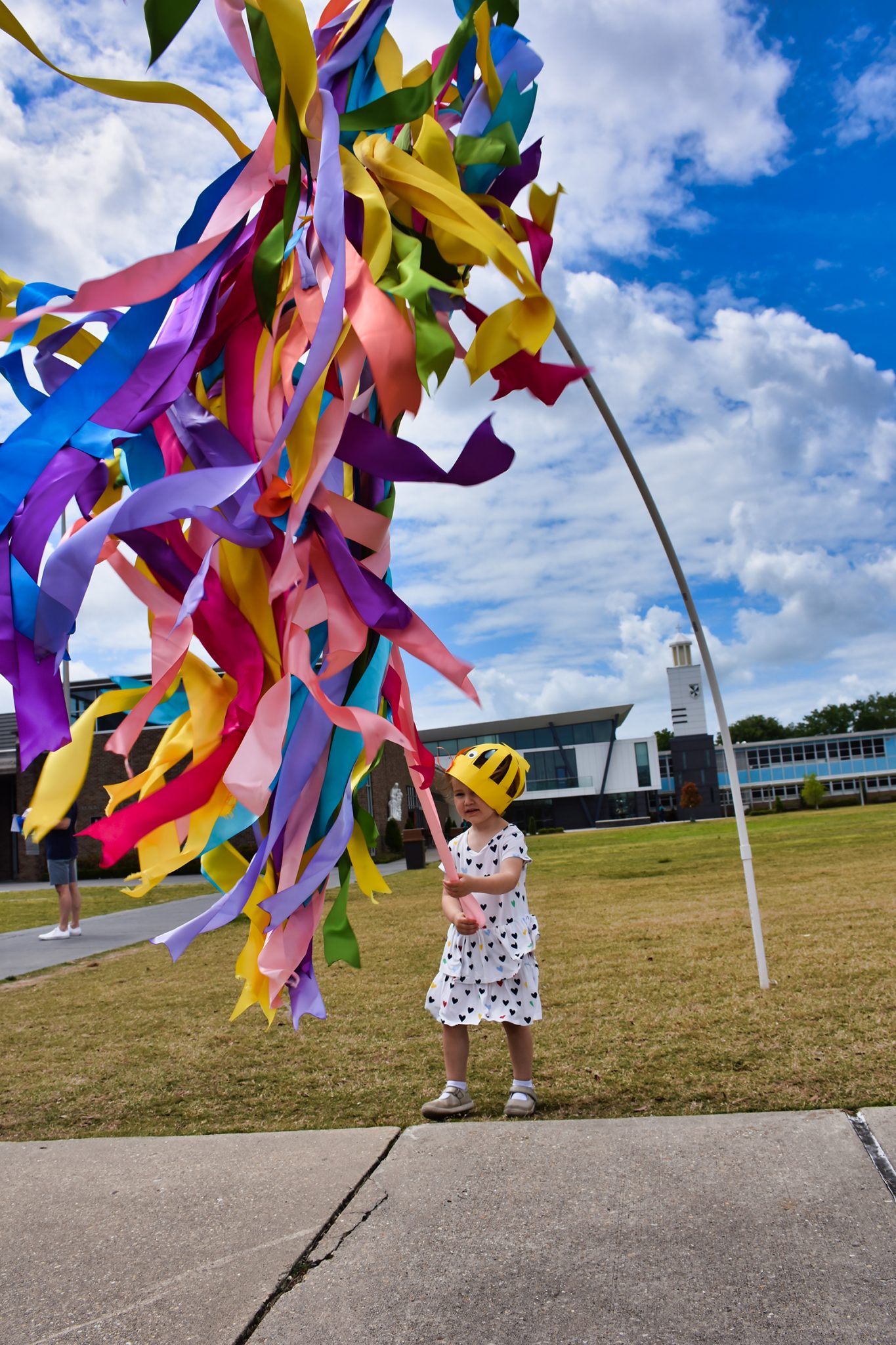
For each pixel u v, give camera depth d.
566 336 2.68
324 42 1.06
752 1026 2.77
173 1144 2.11
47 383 0.96
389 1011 3.48
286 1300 1.37
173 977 4.83
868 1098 2.06
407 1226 1.58
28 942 6.78
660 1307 1.28
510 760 2.47
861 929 4.49
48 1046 3.33
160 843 1.00
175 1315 1.35
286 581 0.85
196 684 1.02
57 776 0.92
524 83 1.06
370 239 0.90
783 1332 1.20
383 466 0.86
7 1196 1.84
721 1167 1.72
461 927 2.18
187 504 0.80
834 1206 1.54
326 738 1.03
